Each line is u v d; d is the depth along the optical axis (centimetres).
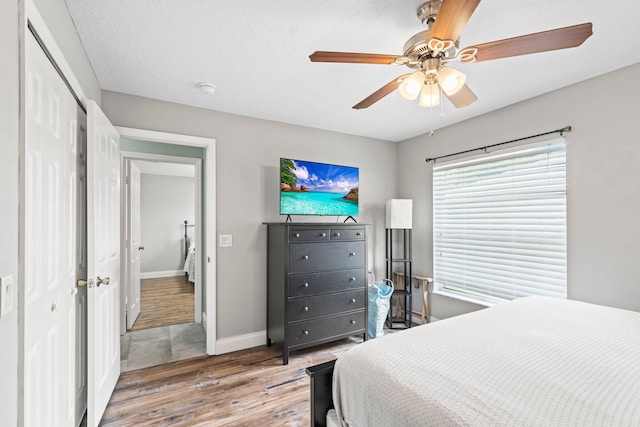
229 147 295
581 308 189
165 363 267
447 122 326
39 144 118
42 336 121
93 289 167
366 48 188
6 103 88
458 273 329
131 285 359
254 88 243
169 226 674
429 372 113
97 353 180
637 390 99
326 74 220
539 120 255
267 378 243
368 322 335
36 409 115
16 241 95
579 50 187
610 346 134
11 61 91
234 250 296
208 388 227
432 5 146
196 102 270
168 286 569
